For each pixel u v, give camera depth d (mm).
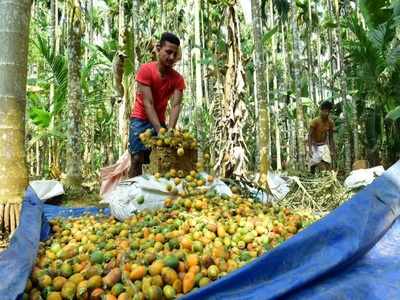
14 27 5012
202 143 13391
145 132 5207
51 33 21047
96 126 26375
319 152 10141
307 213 4367
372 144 15227
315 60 31328
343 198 6348
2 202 4797
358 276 2191
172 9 26125
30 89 17219
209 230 3293
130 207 4496
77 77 10773
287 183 7219
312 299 1979
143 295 2420
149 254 2721
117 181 6621
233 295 2008
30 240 3004
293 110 21781
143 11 25328
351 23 13406
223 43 10141
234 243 3189
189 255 2768
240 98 8914
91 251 3111
